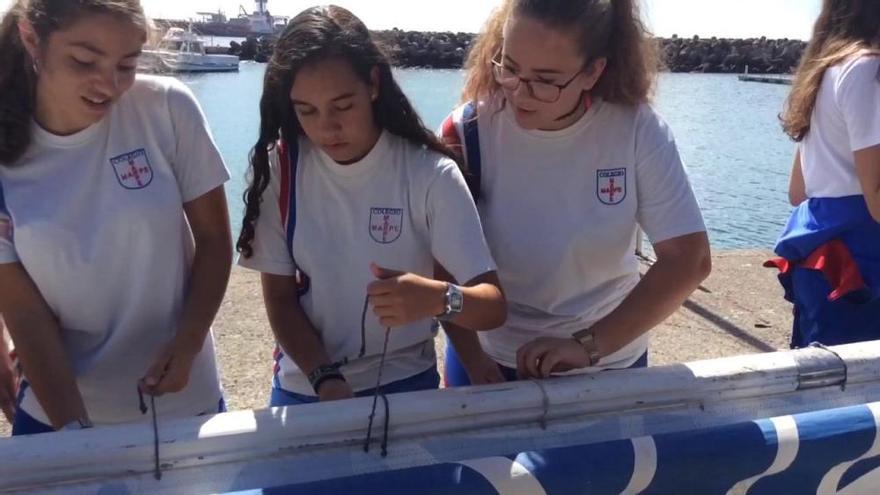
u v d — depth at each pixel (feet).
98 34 5.31
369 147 6.06
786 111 8.76
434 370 6.81
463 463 4.89
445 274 6.44
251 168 6.22
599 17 6.00
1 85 5.70
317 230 6.20
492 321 5.74
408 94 6.97
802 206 8.51
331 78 5.65
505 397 5.36
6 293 5.96
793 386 6.00
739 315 14.98
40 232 5.78
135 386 6.37
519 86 6.17
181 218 6.29
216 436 4.77
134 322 6.23
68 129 5.81
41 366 5.87
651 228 6.53
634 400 5.65
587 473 5.04
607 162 6.53
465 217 6.06
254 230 6.31
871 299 7.93
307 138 6.16
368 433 5.08
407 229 6.16
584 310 6.93
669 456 5.24
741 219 31.86
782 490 5.73
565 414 5.53
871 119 7.50
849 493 6.00
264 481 4.93
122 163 5.97
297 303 6.44
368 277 6.21
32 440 4.53
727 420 5.91
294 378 6.61
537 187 6.68
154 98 6.13
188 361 5.96
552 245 6.69
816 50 8.29
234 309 14.05
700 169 40.96
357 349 6.39
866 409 5.78
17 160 5.82
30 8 5.40
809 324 8.35
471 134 6.86
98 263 5.96
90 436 4.61
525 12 5.98
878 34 7.77
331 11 5.88
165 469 4.73
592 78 6.25
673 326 14.42
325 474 5.04
